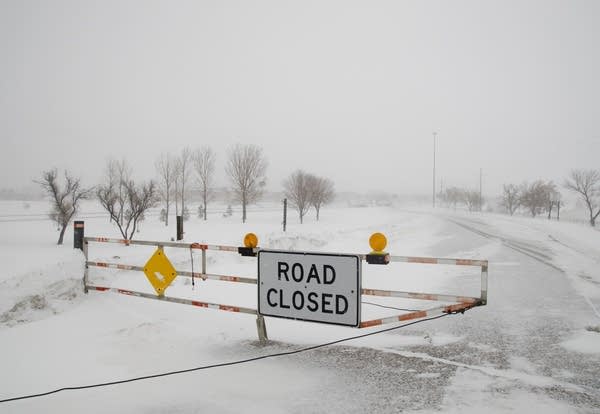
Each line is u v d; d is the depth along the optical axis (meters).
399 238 19.56
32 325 5.78
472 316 6.18
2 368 4.33
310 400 3.52
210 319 6.06
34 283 6.51
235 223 35.75
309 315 4.69
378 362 4.37
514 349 4.74
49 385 3.92
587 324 5.73
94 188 31.05
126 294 7.13
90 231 25.86
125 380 4.00
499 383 3.81
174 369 4.25
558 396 3.54
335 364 4.32
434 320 6.00
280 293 4.85
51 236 22.23
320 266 4.63
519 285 8.55
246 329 5.61
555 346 4.83
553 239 18.97
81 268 7.45
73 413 3.39
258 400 3.54
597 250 14.85
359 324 4.46
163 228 29.09
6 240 19.72
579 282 8.85
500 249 15.16
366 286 8.58
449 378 3.94
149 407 3.46
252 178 39.03
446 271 10.23
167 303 6.96
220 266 10.70
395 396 3.57
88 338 5.24
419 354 4.60
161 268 6.17
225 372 4.15
